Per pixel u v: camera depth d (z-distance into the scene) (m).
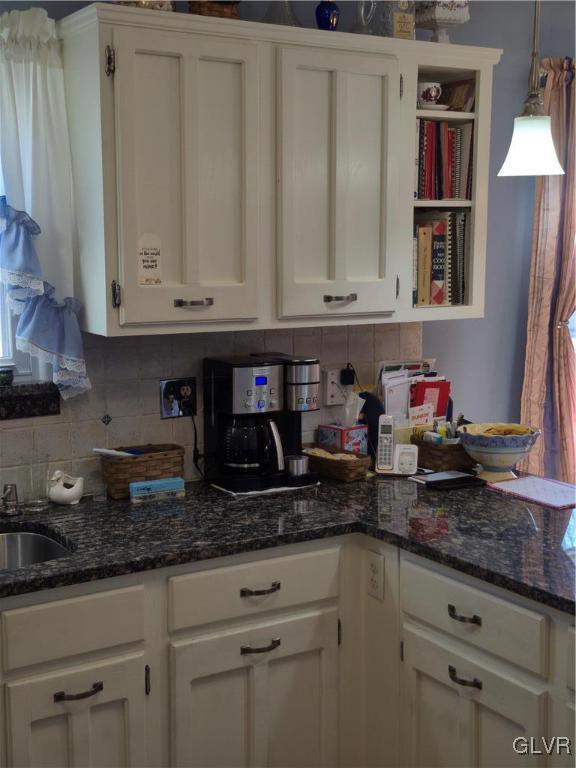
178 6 2.76
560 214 3.60
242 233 2.55
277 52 2.54
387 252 2.79
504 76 3.54
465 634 2.19
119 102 2.34
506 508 2.61
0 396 2.55
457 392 3.60
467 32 3.42
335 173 2.67
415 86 2.80
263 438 2.79
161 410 2.81
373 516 2.52
